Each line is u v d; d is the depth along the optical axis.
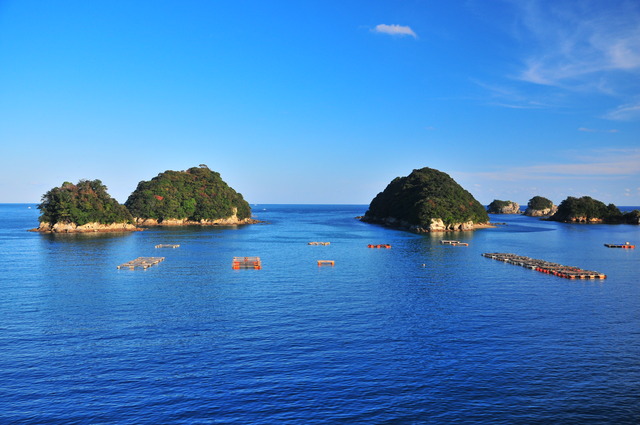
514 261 97.19
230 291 66.69
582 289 69.94
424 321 51.19
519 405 32.25
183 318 51.88
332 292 66.25
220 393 33.41
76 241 140.75
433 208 194.38
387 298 62.47
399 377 36.31
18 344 43.09
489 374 37.09
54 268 87.25
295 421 29.92
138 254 110.19
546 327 49.38
